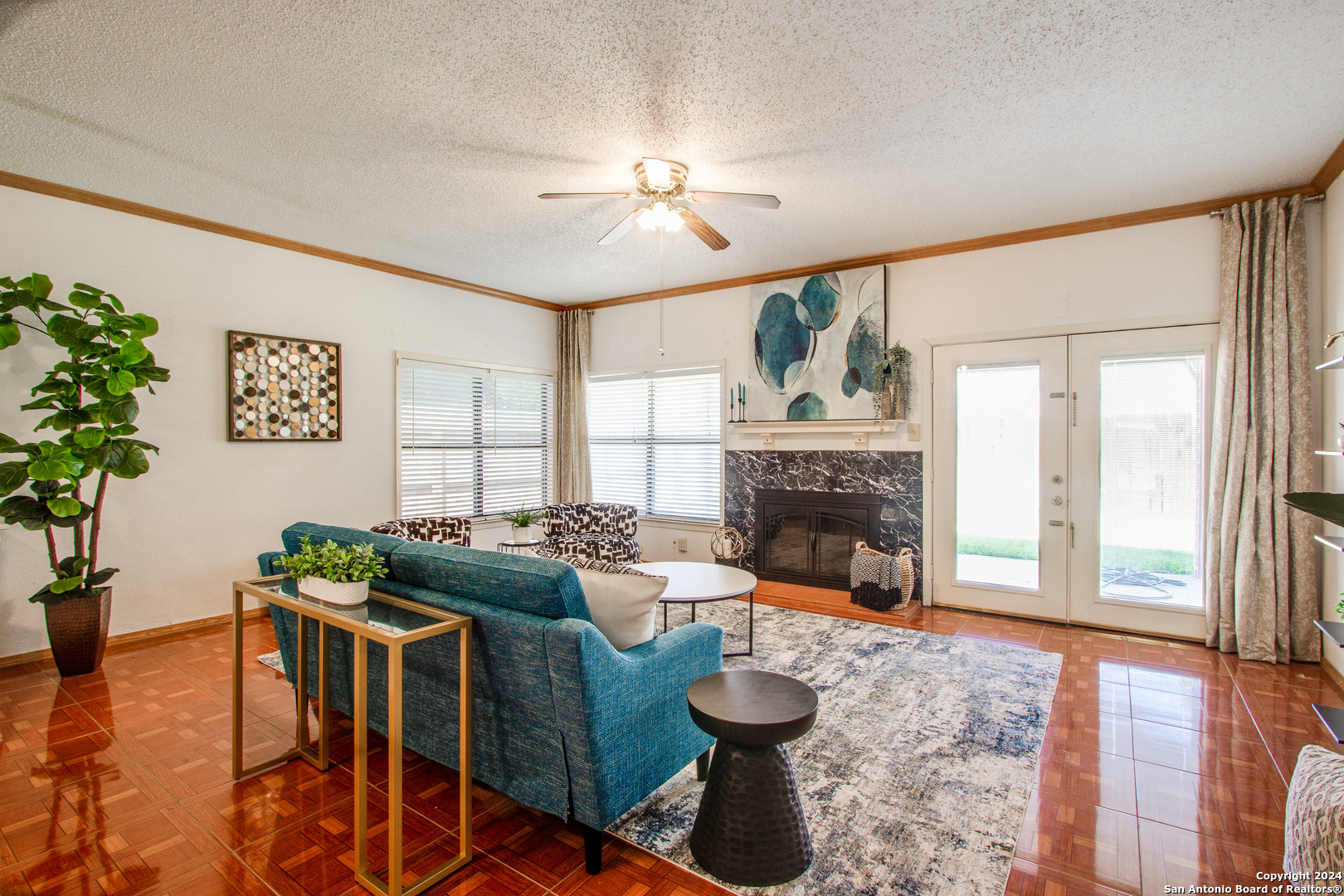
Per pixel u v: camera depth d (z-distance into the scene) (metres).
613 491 6.09
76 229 3.32
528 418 5.93
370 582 2.15
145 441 3.56
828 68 2.24
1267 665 3.22
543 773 1.74
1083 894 1.59
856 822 1.91
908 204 3.55
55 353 3.27
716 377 5.41
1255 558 3.32
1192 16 1.95
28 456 3.10
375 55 2.17
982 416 4.22
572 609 1.74
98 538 3.39
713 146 2.84
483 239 4.16
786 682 1.85
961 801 2.02
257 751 2.34
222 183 3.24
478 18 1.97
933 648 3.50
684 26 2.00
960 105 2.50
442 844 1.81
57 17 1.94
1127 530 3.79
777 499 5.06
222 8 1.92
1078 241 3.88
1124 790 2.08
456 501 5.27
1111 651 3.45
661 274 5.05
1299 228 3.25
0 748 2.35
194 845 1.79
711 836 1.70
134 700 2.77
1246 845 1.79
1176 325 3.61
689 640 2.01
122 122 2.62
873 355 4.56
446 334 5.18
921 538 4.42
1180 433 3.63
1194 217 3.55
